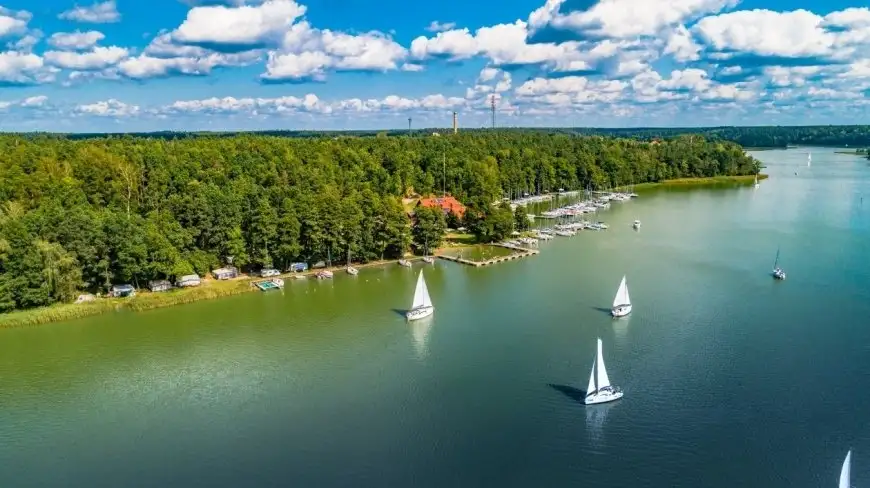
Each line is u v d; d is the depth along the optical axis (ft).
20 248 533.14
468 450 321.52
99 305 541.75
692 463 305.73
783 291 553.64
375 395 381.19
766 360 410.31
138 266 574.56
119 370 424.46
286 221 655.35
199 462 317.63
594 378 361.51
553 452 318.04
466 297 572.10
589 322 492.13
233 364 430.61
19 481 304.91
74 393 392.88
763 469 299.38
